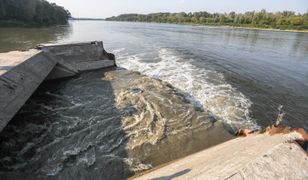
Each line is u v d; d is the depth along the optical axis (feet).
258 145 15.24
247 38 167.12
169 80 54.19
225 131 31.17
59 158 25.21
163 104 37.40
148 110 35.55
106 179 22.67
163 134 29.60
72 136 29.19
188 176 13.04
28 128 30.76
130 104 37.60
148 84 46.80
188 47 107.96
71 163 24.49
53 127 31.19
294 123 36.40
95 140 28.43
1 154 25.57
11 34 138.10
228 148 19.62
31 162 24.54
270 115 38.45
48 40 118.32
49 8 264.52
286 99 45.60
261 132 23.90
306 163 10.89
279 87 52.60
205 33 208.03
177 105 37.32
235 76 59.72
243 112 38.75
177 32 214.90
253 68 69.41
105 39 134.00
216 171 11.69
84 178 22.65
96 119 33.30
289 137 14.46
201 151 25.18
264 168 10.55
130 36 158.40
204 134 30.09
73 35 155.74
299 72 67.10
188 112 35.17
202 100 42.83
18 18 206.90
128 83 47.78
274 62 79.92
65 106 37.45
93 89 44.96
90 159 25.11
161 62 72.79
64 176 22.76
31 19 216.33
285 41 153.79
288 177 10.21
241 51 101.65
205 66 69.10
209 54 90.17
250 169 10.52
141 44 113.39
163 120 32.76
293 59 87.25
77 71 54.85
